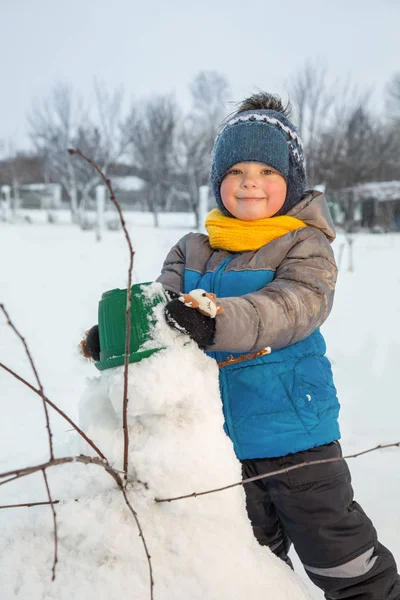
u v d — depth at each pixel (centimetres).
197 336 131
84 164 2594
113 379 130
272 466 158
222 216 189
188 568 119
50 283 775
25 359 441
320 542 156
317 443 158
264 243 174
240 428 159
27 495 134
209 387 135
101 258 1055
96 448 125
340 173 2606
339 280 973
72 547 123
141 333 131
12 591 118
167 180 3027
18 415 338
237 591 119
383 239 1978
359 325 607
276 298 147
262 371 159
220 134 193
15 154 3381
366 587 157
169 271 194
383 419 364
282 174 183
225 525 128
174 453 127
